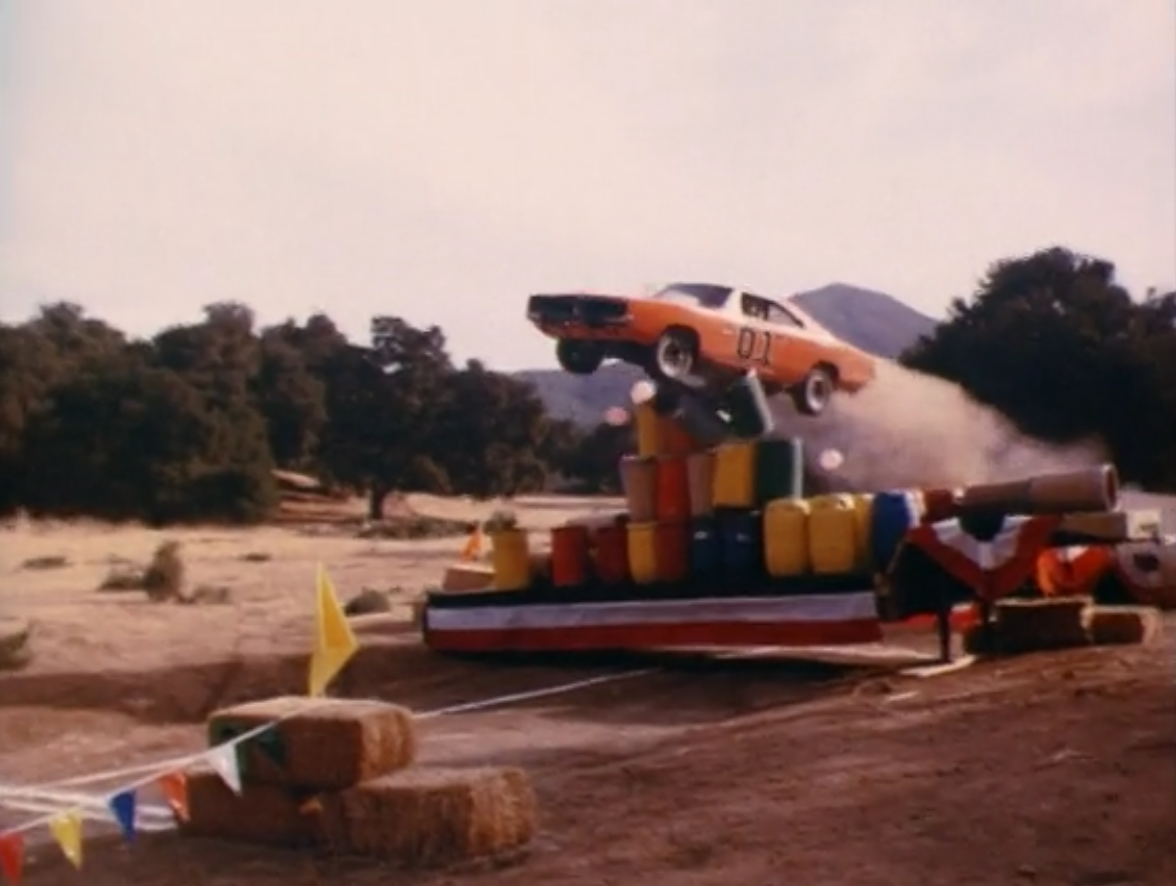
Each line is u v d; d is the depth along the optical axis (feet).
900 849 24.88
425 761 34.81
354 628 56.24
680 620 45.37
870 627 41.34
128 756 41.32
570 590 48.19
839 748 31.53
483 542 69.21
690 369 47.78
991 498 40.86
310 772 29.48
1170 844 23.57
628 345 47.70
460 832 27.86
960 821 25.81
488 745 36.55
